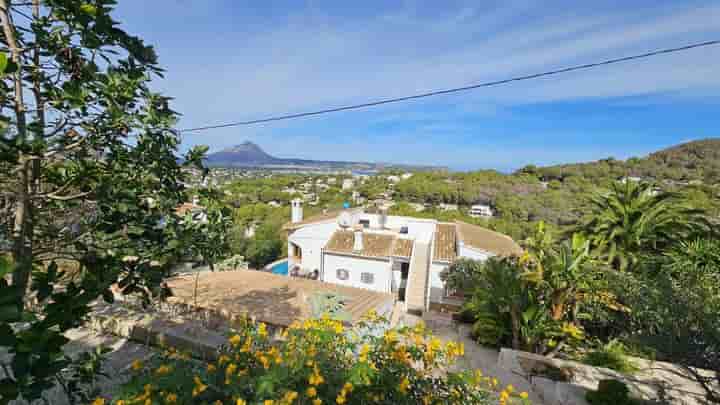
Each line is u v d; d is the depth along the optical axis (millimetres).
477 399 2988
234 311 7176
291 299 8414
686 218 9328
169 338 5340
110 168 2787
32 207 2629
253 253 24453
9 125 2053
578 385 4887
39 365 1940
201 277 10461
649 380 5207
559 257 7926
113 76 2383
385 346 3119
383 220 19891
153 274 2910
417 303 12828
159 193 3035
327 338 2902
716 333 3551
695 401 4457
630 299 4812
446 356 3328
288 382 2459
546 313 7570
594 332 8250
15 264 1479
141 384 2506
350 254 15805
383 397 2744
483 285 9023
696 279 4422
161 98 2639
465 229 18109
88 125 2539
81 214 3002
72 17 2174
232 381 2535
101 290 2410
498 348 7844
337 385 2664
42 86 2490
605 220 10086
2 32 2322
